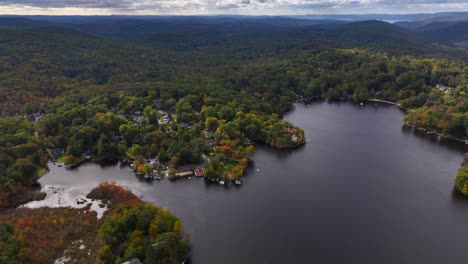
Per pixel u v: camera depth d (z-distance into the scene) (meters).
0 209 177.75
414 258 152.25
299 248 157.50
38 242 150.88
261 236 165.00
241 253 153.25
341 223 176.25
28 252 140.38
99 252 141.12
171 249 137.38
